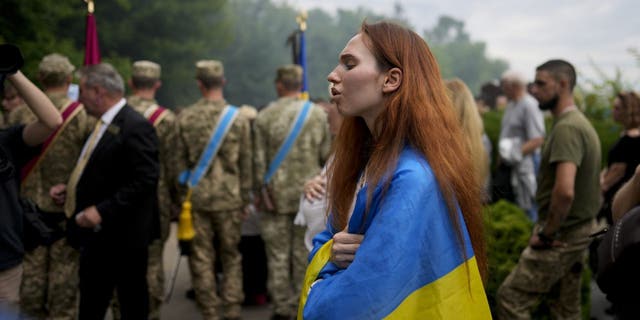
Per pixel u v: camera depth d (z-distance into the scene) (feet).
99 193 11.12
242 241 16.40
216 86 14.56
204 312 14.40
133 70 15.29
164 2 112.57
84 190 11.12
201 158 14.26
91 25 16.31
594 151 10.25
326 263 4.95
